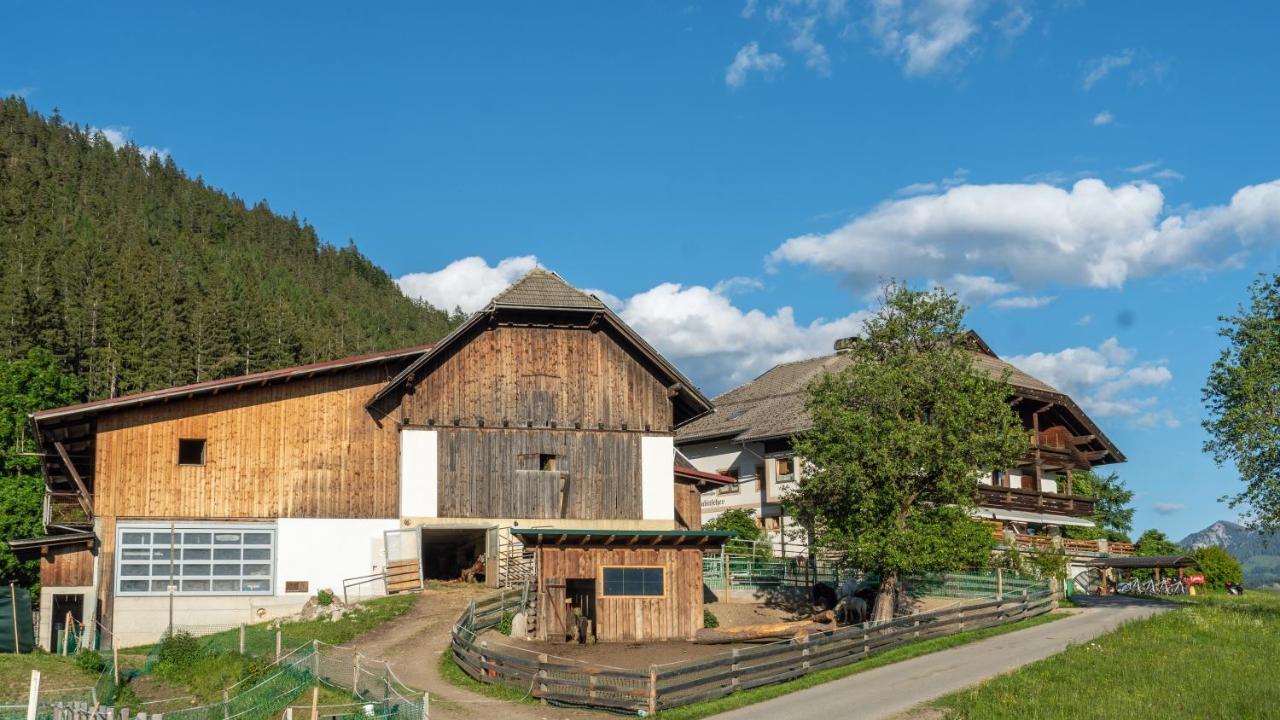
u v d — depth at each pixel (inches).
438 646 1386.6
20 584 2138.3
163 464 1706.4
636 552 1481.3
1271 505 1566.2
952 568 1702.8
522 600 1529.3
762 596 1790.1
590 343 1920.5
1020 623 1567.4
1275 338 1610.5
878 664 1285.7
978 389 1518.2
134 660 1371.8
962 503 1513.3
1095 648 1326.3
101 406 1651.1
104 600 1649.9
